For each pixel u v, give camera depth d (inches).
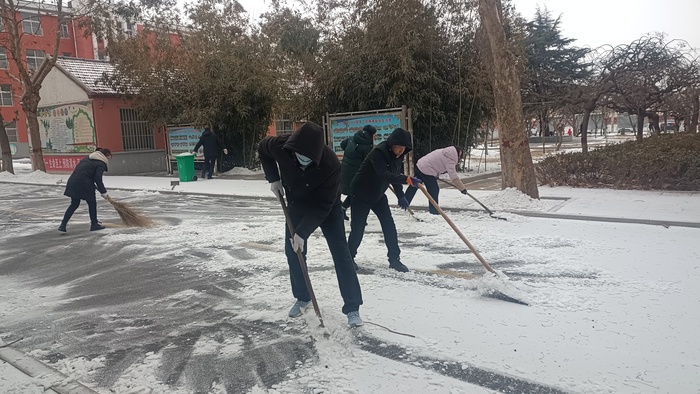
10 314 181.2
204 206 441.4
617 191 396.5
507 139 363.3
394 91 548.1
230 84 700.7
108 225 357.1
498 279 170.9
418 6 548.4
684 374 116.3
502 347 133.6
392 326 150.6
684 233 255.3
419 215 339.0
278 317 163.6
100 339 154.9
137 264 244.5
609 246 234.2
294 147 138.3
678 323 144.2
